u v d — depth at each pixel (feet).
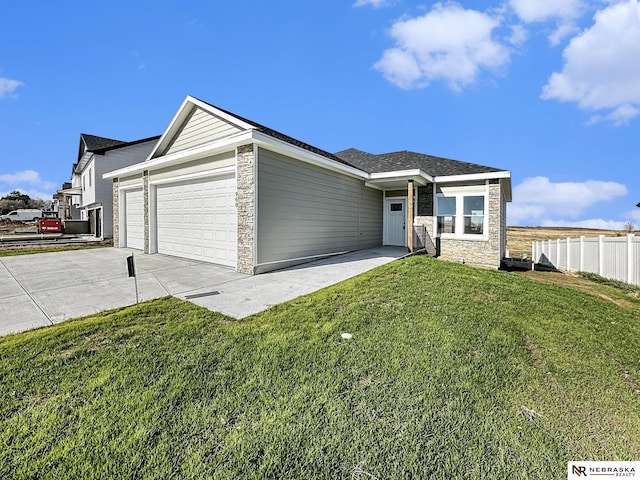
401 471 6.11
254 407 7.89
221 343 11.60
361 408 7.97
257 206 24.61
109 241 54.44
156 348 11.10
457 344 11.94
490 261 37.17
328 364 10.15
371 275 22.90
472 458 6.51
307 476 5.93
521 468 6.31
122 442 6.62
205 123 29.43
